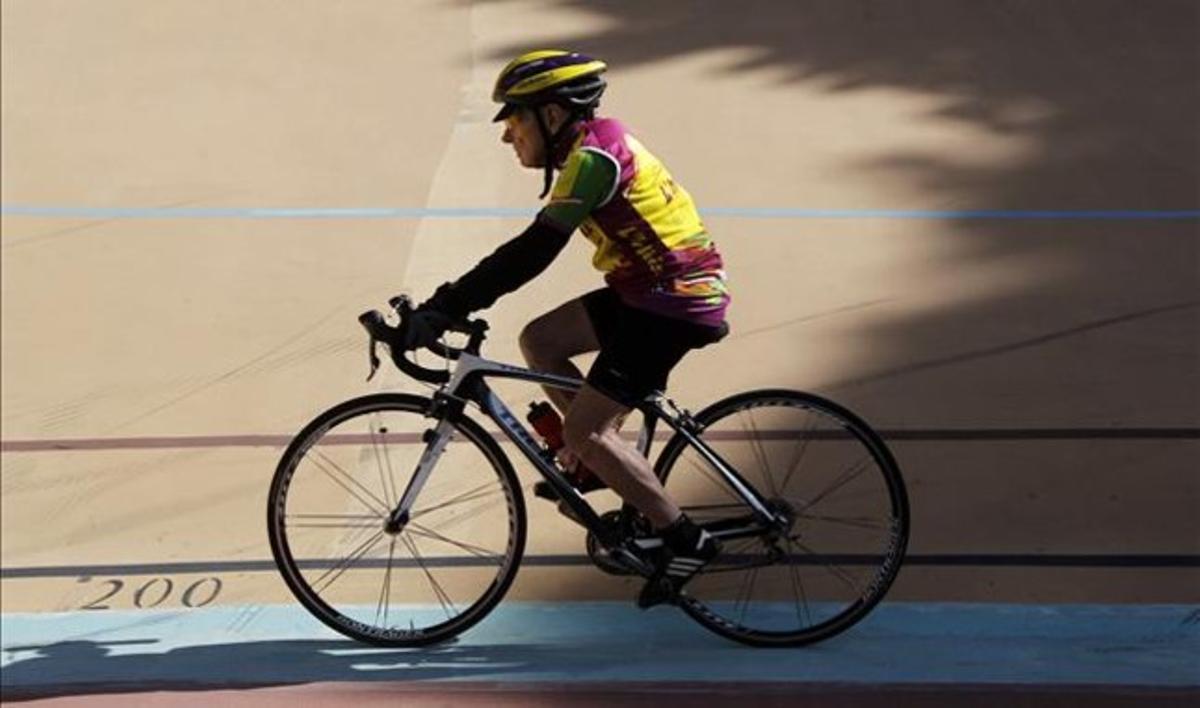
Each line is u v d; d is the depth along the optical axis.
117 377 8.05
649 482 5.55
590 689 5.34
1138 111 10.52
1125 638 5.90
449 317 5.39
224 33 11.72
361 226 9.34
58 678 5.59
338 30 11.73
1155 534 6.66
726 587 6.20
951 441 7.32
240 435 7.55
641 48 11.40
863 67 11.16
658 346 5.44
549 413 5.81
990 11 11.89
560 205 5.25
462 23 11.77
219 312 8.57
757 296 8.56
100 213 9.60
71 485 7.23
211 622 6.16
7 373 8.11
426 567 6.48
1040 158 9.98
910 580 6.39
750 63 11.20
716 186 9.73
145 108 10.77
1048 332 8.16
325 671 5.60
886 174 9.86
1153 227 9.17
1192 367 7.83
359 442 7.23
